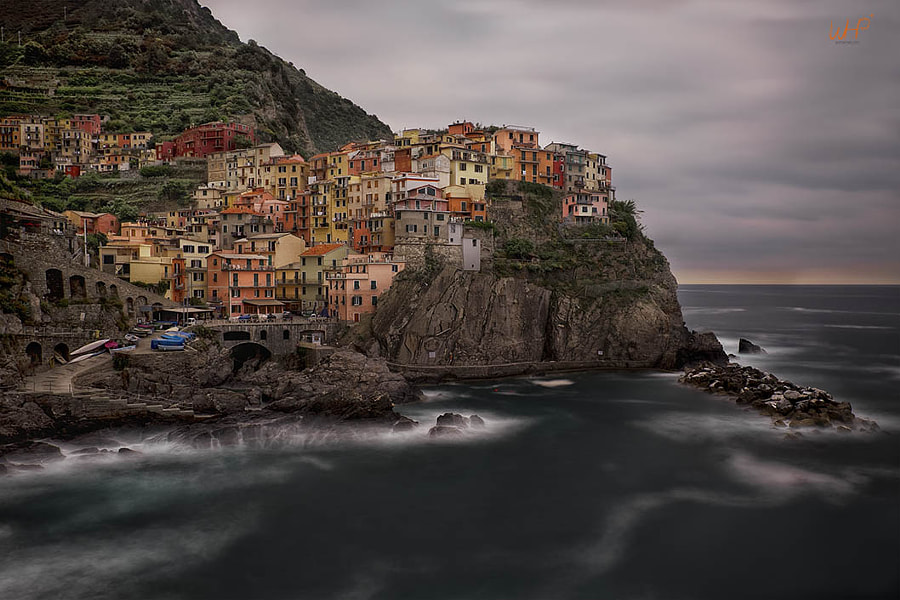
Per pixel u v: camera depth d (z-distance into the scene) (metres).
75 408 73.06
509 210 143.00
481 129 185.88
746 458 71.94
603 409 92.50
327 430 77.12
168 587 45.84
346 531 54.53
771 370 126.00
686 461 71.25
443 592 45.78
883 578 47.62
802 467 69.06
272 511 58.03
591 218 152.62
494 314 116.62
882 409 93.56
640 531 54.94
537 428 82.94
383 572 48.34
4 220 92.19
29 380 78.00
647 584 46.97
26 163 186.88
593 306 123.56
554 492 62.94
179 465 67.75
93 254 125.88
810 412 84.62
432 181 136.25
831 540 53.16
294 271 129.50
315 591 45.81
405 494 62.03
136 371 85.56
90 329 94.44
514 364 115.44
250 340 108.12
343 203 146.88
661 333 122.31
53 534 53.12
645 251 148.38
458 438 77.25
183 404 80.25
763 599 45.25
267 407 85.19
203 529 54.47
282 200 160.62
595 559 50.44
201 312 118.19
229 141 196.25
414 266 123.88
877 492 62.28
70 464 66.12
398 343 111.75
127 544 51.81
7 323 81.06
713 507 59.47
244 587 46.03
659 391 103.56
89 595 44.62
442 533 54.41
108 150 198.38
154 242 129.38
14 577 46.78
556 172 163.12
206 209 162.38
